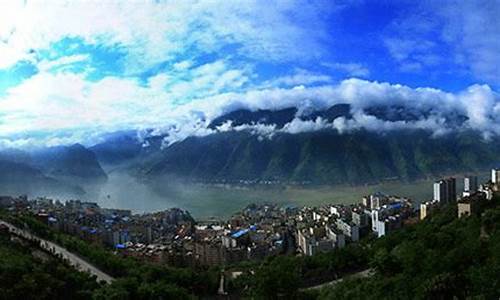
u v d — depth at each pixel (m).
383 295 172.38
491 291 137.12
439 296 149.38
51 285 183.12
